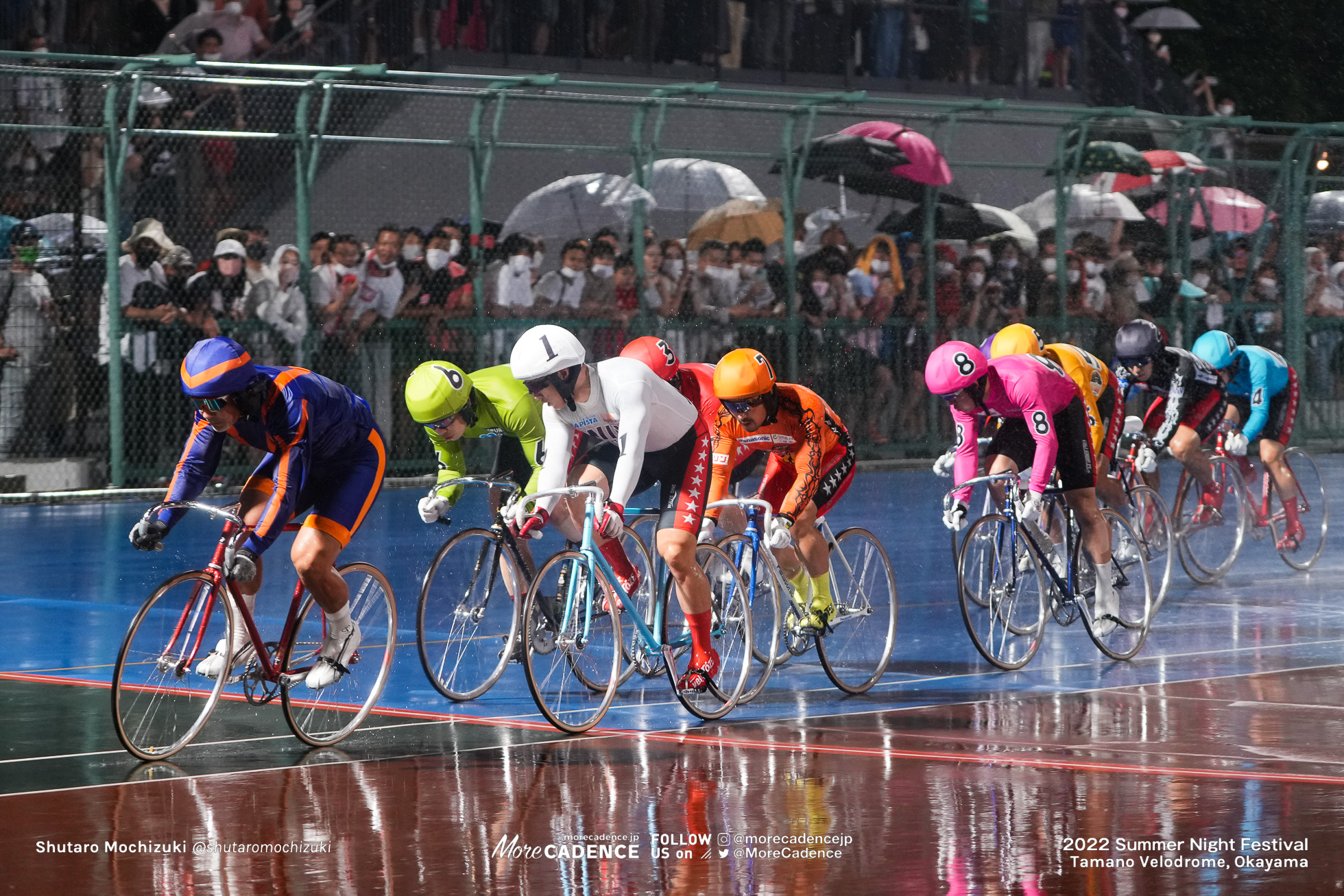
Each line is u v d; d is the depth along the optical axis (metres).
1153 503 20.84
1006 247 38.69
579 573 13.75
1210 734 13.12
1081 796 11.02
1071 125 37.69
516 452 16.14
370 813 10.71
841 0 42.97
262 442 13.00
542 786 11.43
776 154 36.34
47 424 31.14
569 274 34.66
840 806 10.79
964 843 9.84
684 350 35.56
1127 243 39.72
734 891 8.95
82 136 30.72
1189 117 38.44
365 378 33.00
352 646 13.02
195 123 32.00
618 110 37.28
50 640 18.09
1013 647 16.42
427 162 34.84
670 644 14.17
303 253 32.19
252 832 10.23
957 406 16.36
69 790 11.39
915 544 26.19
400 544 25.58
